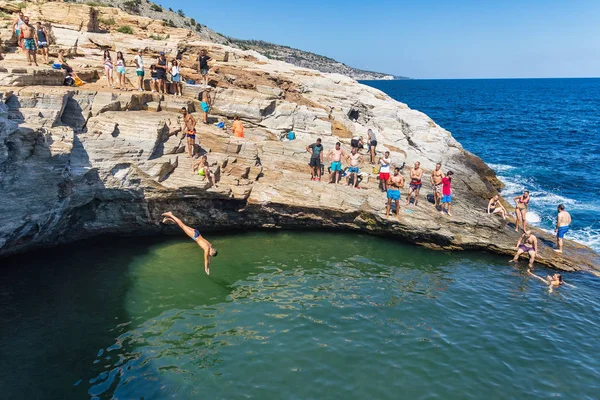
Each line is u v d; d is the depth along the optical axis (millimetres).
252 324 13070
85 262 16609
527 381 11086
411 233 19969
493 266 18500
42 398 9664
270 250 18781
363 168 24078
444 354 12008
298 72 36000
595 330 13758
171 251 18031
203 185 17984
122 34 30969
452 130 60406
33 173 14211
